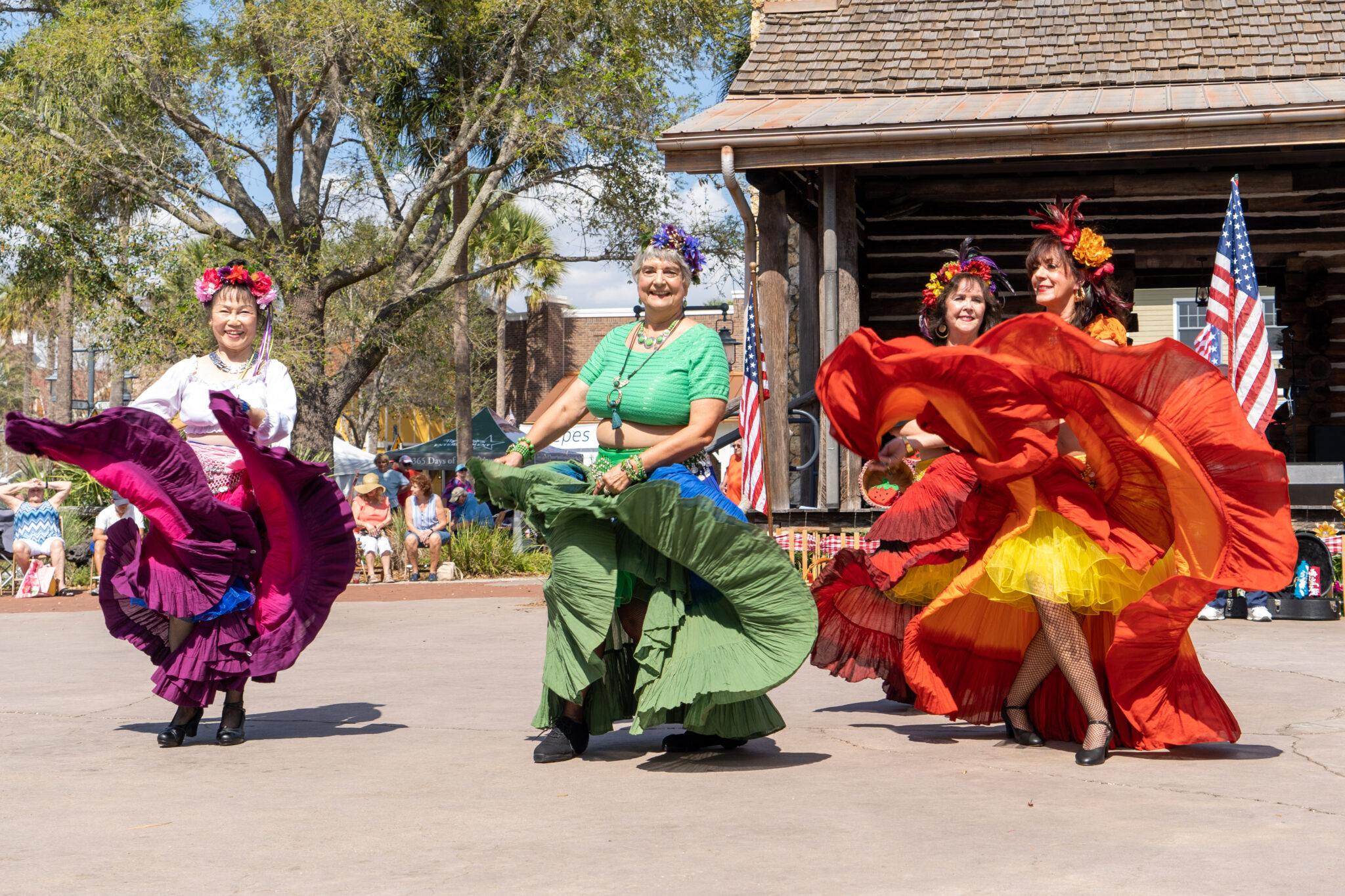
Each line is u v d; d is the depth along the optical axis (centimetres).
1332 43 1163
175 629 437
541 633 845
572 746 395
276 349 1942
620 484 375
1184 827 293
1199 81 1141
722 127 1073
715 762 388
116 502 1413
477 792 347
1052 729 423
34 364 5044
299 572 445
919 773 365
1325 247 1572
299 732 458
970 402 391
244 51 1875
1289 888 242
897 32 1261
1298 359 1662
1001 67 1195
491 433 2942
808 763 385
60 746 432
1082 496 388
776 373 1116
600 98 1967
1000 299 486
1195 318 2430
